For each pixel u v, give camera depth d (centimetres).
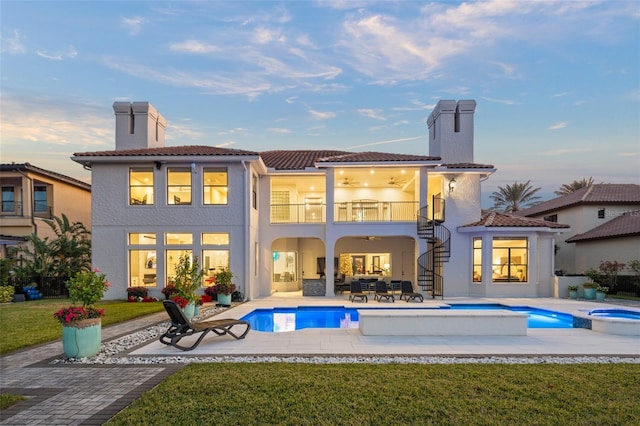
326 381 483
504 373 525
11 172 1984
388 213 2103
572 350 695
